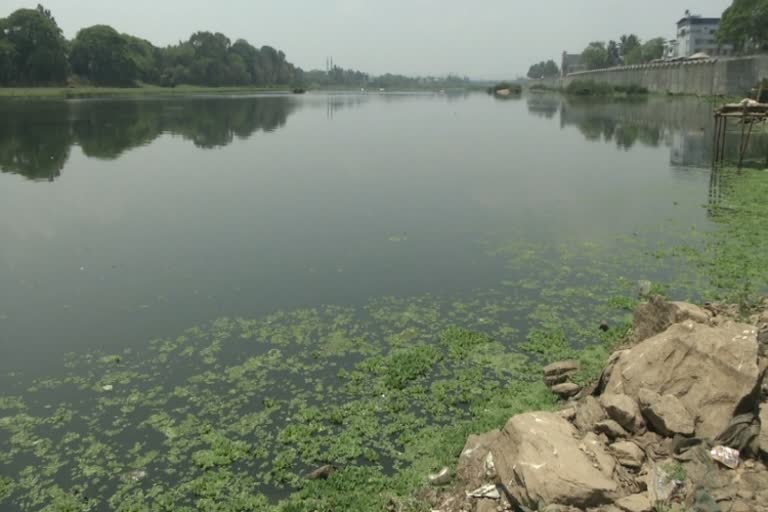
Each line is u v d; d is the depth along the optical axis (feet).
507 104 269.44
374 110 225.35
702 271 42.29
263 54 515.50
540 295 39.17
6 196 69.62
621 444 19.69
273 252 48.73
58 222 58.49
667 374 21.98
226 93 394.73
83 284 42.14
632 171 83.71
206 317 36.55
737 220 54.80
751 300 34.01
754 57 177.47
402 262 45.96
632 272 42.80
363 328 34.96
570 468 18.15
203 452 24.31
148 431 25.82
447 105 266.57
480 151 105.81
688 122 151.33
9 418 26.71
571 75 473.67
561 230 53.93
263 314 36.83
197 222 58.13
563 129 144.66
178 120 166.81
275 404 27.50
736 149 101.65
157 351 32.55
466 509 19.38
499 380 29.22
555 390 27.45
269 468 23.43
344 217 59.47
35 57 300.40
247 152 104.73
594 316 35.94
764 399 21.39
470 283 41.42
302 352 32.32
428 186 74.33
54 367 30.99
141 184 76.43
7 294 40.47
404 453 23.80
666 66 271.08
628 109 205.16
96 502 21.89
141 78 380.99
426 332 34.40
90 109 202.39
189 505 21.59
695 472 18.12
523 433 19.70
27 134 128.57
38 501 21.93
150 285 41.81
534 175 81.56
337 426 25.88
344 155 100.53
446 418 26.17
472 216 59.36
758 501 17.04
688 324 23.34
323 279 42.55
